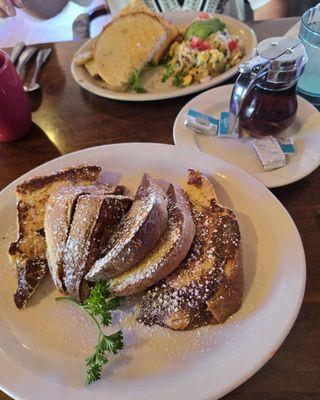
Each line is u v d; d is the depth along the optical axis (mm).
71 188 323
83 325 276
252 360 234
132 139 420
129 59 492
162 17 539
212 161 353
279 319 248
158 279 271
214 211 311
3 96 389
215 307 255
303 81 425
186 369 242
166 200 309
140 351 256
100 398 230
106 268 266
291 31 484
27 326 278
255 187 327
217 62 471
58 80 502
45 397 232
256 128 383
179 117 414
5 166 406
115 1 741
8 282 303
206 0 670
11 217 341
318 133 379
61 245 288
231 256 275
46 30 891
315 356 248
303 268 272
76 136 430
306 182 354
